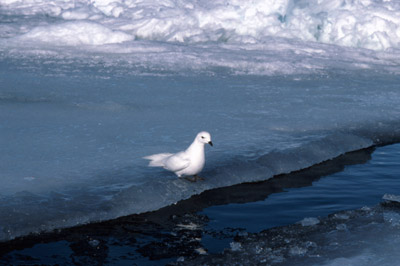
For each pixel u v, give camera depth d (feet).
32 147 27.27
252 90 44.98
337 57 64.18
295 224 20.38
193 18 78.89
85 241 18.38
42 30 68.08
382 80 51.85
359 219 20.75
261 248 18.20
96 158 25.81
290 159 27.40
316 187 24.62
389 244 18.29
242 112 36.94
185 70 52.85
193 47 67.26
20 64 52.75
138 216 20.61
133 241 18.57
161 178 23.50
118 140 28.94
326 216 21.18
